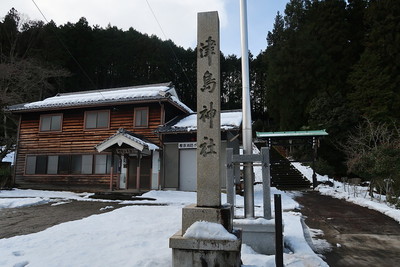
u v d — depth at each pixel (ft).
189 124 52.26
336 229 24.21
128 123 55.57
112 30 141.49
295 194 51.11
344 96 88.43
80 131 58.13
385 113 75.25
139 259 13.96
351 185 60.03
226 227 12.36
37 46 100.73
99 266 13.39
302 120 94.99
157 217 26.81
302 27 112.98
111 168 49.57
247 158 18.93
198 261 11.67
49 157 59.06
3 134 81.15
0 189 54.95
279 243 12.44
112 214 28.35
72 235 19.52
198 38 15.16
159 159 52.03
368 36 90.94
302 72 93.76
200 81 14.69
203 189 13.30
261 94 169.17
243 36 20.29
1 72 73.41
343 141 75.92
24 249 16.24
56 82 103.30
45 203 39.73
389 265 15.40
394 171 37.19
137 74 125.90
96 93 68.64
